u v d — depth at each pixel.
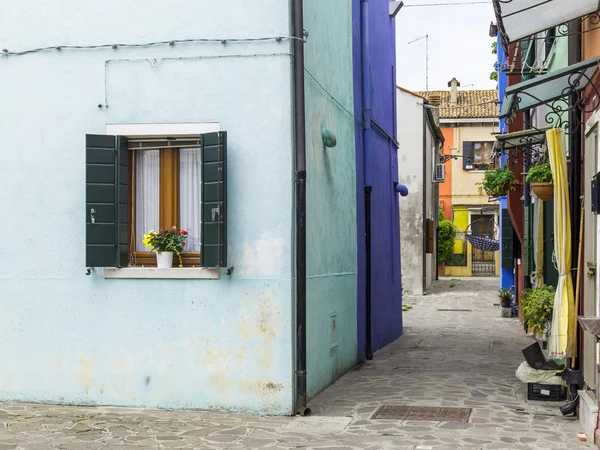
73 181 8.79
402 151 32.09
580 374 8.27
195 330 8.48
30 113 8.88
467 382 10.47
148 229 8.88
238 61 8.47
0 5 8.94
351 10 12.38
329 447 6.89
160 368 8.55
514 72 15.23
